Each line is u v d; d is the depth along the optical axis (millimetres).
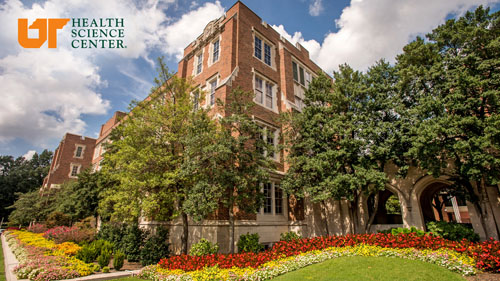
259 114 15812
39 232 25719
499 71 8977
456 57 9617
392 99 11344
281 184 12898
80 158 39906
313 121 12922
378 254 8805
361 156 11625
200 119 11516
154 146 11508
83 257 10281
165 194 10727
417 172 12773
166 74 13164
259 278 7355
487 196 10414
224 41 17016
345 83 13516
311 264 8477
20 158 74938
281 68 19297
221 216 11961
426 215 16984
